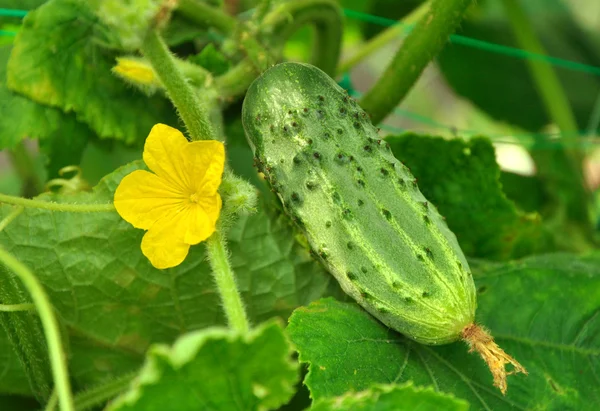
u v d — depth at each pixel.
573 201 0.59
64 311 0.43
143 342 0.44
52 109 0.45
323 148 0.40
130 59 0.42
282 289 0.44
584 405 0.42
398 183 0.40
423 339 0.39
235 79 0.46
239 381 0.32
